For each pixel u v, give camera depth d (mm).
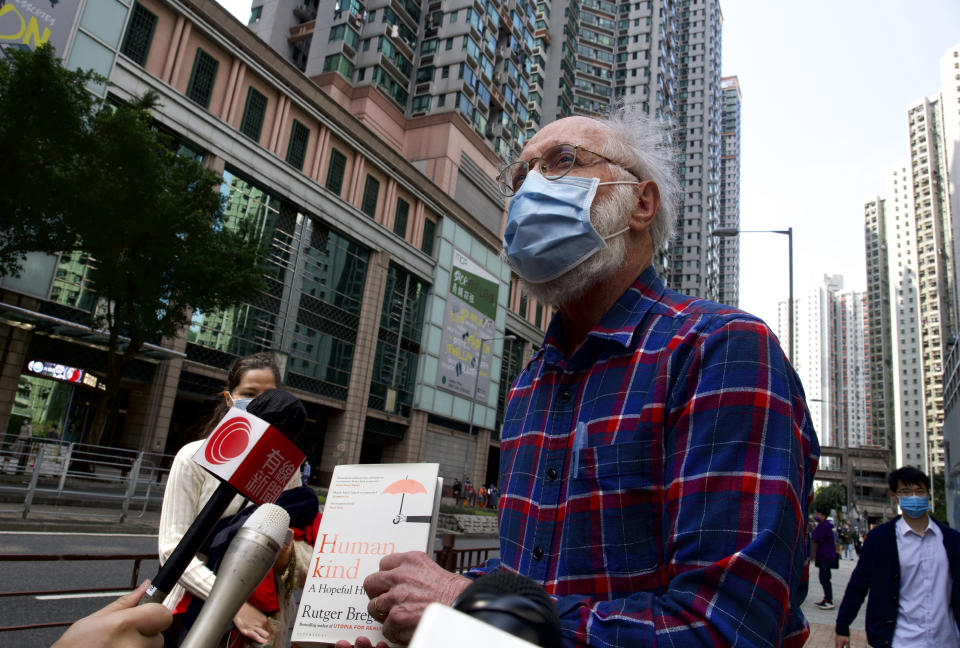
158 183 14430
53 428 19188
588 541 1114
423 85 43344
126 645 719
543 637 396
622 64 78438
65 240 14164
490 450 42969
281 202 26672
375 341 30703
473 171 41250
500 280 41125
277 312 26156
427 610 265
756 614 872
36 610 5328
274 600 2135
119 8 19656
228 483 923
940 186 100562
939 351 97250
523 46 52844
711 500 986
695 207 107188
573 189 1487
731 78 160750
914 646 3406
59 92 12008
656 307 1332
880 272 115625
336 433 29078
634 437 1137
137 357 20719
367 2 42969
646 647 872
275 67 25781
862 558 3770
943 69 89438
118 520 11297
